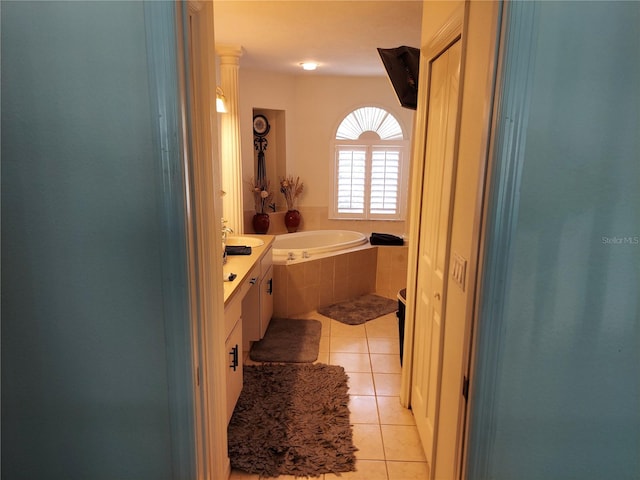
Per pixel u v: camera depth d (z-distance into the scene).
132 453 1.12
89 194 0.97
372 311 4.09
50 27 0.90
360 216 5.96
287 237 5.24
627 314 1.00
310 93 5.65
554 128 0.91
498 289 0.99
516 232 0.96
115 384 1.08
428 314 2.08
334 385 2.73
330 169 5.86
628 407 1.06
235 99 3.84
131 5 0.89
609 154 0.93
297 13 2.84
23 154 0.95
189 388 1.06
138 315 1.03
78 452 1.12
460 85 1.45
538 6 0.86
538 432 1.08
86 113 0.93
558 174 0.93
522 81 0.88
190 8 1.10
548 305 1.00
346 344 3.39
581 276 0.98
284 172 5.83
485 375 1.05
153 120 0.92
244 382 2.75
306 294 4.01
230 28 3.22
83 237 0.99
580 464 1.10
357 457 2.12
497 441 1.09
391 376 2.90
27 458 1.12
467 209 1.38
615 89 0.90
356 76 5.52
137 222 0.98
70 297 1.02
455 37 1.61
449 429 1.51
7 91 0.92
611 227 0.96
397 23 3.06
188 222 0.99
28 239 0.99
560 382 1.05
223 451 1.72
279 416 2.40
